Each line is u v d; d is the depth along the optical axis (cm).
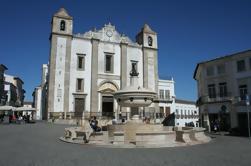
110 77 4238
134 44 4606
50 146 1192
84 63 4075
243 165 752
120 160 828
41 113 5416
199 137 1478
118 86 4288
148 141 1228
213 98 3272
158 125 1477
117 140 1248
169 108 4762
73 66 3991
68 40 3984
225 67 3177
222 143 1409
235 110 2938
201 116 3594
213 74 3319
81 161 807
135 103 1591
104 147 1171
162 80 4866
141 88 1622
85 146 1209
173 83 4984
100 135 1330
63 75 3872
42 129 2236
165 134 1281
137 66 4550
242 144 1359
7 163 763
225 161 816
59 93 3800
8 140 1395
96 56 4153
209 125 2980
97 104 4028
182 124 4972
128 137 1395
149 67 4638
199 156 916
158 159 849
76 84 3956
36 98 5769
